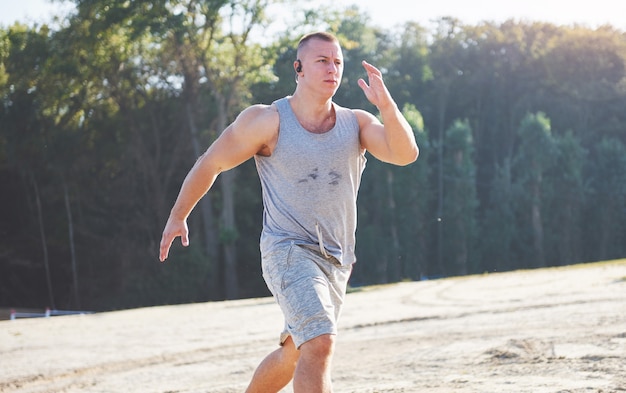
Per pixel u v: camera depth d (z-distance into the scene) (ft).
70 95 227.61
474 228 288.10
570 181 289.74
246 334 61.46
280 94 271.08
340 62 20.48
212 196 244.22
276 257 20.04
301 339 18.84
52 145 225.97
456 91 354.95
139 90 228.22
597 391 26.91
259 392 21.81
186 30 205.05
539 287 84.07
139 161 231.30
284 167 20.24
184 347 55.57
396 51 361.10
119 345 58.80
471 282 105.29
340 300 21.11
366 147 20.94
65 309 233.14
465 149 292.40
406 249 275.39
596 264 125.49
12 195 235.40
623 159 299.79
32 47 219.00
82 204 235.20
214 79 217.56
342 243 20.81
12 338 66.13
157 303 215.31
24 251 233.76
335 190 20.35
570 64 345.10
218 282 232.12
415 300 82.94
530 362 34.32
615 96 337.31
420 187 278.87
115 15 204.13
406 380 33.27
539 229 287.89
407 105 289.74
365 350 46.03
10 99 225.15
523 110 342.44
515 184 290.56
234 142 20.31
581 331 44.16
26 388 42.29
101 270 232.73
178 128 232.53
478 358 37.17
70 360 51.55
